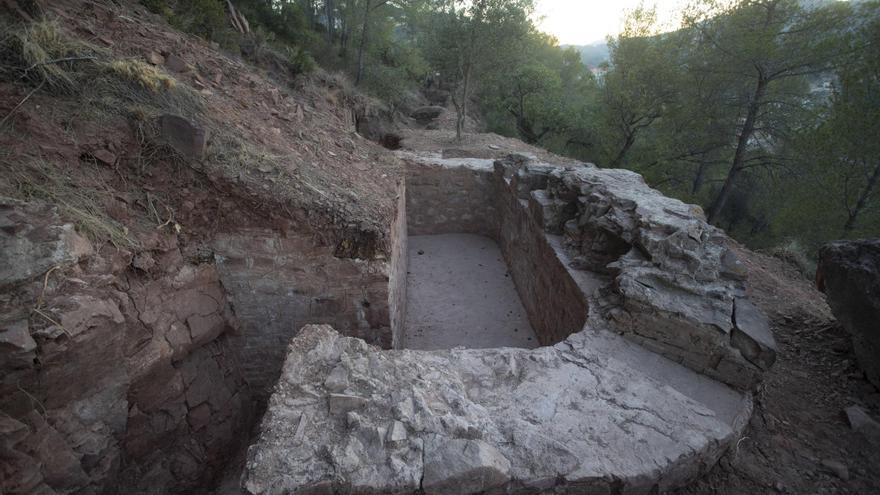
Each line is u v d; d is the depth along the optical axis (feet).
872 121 23.85
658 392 9.46
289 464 6.86
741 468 8.92
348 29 57.88
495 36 35.65
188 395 11.82
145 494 10.56
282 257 12.98
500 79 55.47
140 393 10.49
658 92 42.80
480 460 6.97
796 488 8.64
